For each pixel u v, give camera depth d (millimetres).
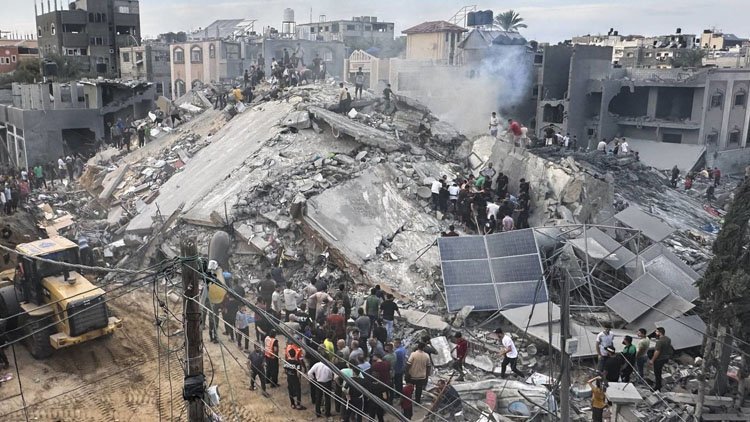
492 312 19078
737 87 54438
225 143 32219
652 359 16000
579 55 55125
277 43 66062
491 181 26422
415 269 21188
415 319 18547
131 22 84312
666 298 18656
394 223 23500
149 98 52188
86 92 50344
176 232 23766
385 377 14047
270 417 14742
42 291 17094
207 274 9125
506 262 19812
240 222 22984
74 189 34531
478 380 16297
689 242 27516
